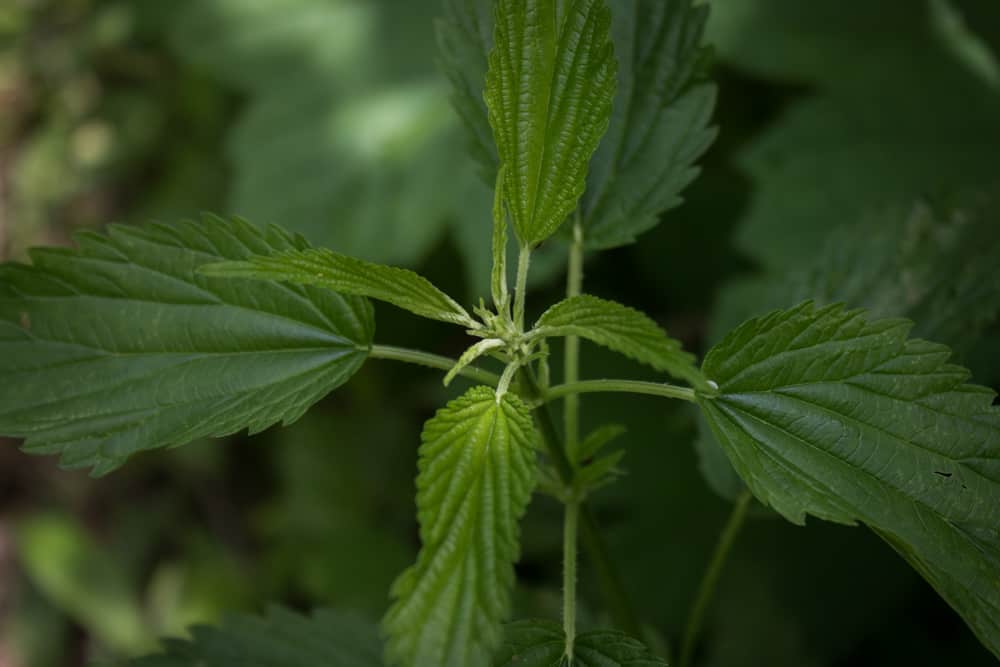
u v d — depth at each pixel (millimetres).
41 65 992
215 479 936
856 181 625
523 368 427
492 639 380
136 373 434
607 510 730
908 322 416
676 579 636
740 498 479
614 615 474
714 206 749
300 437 843
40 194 970
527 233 428
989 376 514
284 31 779
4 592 928
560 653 427
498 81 413
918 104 634
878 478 415
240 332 438
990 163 611
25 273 431
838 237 488
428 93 725
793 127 649
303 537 822
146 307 435
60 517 909
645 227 466
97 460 428
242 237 436
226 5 796
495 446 401
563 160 422
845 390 418
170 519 924
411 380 833
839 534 627
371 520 816
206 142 928
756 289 602
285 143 743
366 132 725
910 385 415
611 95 418
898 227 485
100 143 957
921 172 619
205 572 874
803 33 662
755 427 423
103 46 955
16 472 982
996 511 411
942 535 410
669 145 467
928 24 652
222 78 784
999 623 406
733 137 760
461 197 679
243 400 435
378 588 722
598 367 638
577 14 412
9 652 892
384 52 752
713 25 678
